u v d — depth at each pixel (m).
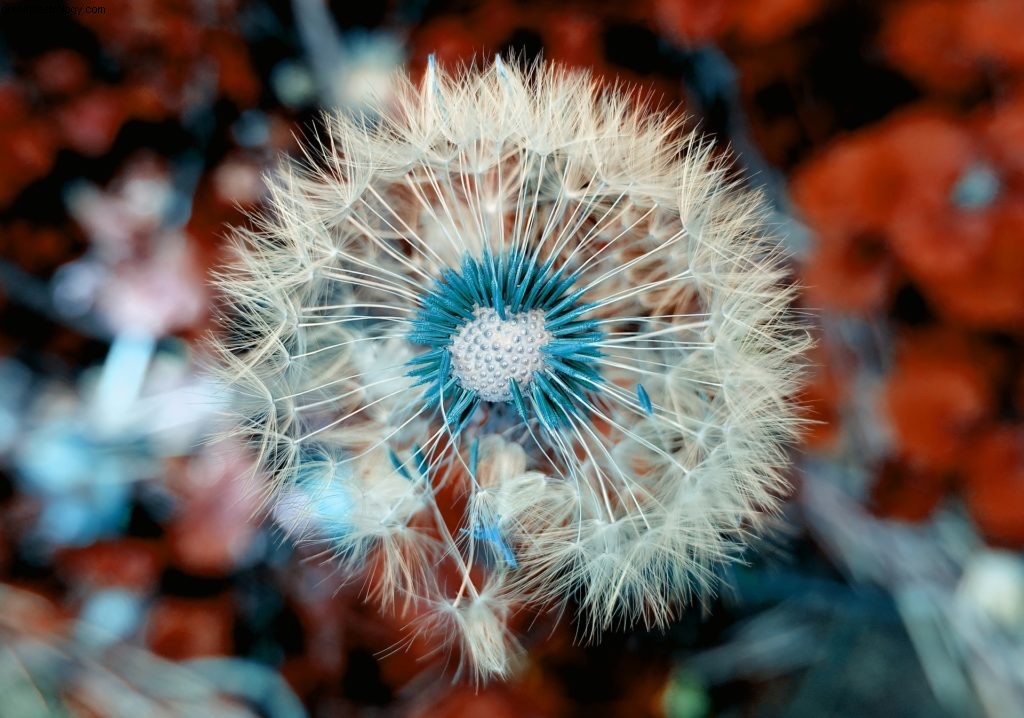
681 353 0.09
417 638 0.11
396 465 0.09
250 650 0.11
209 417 0.11
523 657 0.10
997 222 0.10
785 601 0.12
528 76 0.09
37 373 0.12
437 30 0.11
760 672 0.11
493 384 0.09
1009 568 0.11
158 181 0.11
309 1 0.11
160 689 0.11
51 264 0.11
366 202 0.09
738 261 0.09
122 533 0.11
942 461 0.10
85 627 0.11
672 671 0.11
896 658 0.11
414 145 0.09
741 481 0.09
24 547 0.11
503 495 0.08
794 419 0.09
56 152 0.11
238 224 0.11
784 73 0.11
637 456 0.09
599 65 0.11
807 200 0.10
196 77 0.11
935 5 0.10
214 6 0.11
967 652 0.11
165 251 0.11
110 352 0.12
